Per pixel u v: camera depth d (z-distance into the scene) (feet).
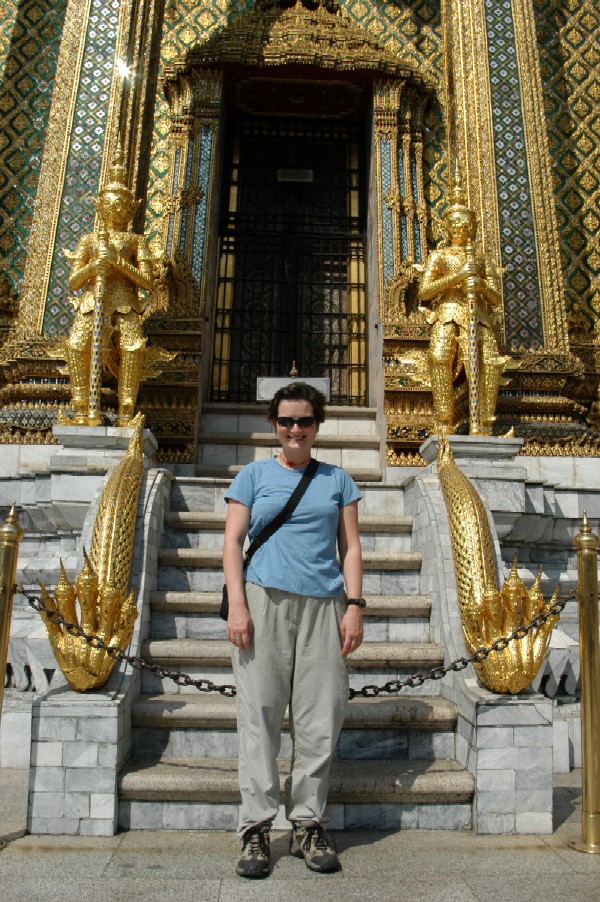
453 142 32.22
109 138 28.19
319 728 10.84
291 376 28.63
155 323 28.43
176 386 27.61
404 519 19.26
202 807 12.05
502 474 19.69
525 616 12.98
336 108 34.63
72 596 12.60
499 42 31.32
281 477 11.57
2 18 36.22
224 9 36.52
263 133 35.06
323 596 11.05
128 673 13.09
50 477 20.06
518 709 12.38
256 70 32.32
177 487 20.67
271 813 10.55
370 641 16.26
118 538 14.64
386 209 31.42
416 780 12.23
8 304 32.14
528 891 9.76
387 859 10.88
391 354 28.55
